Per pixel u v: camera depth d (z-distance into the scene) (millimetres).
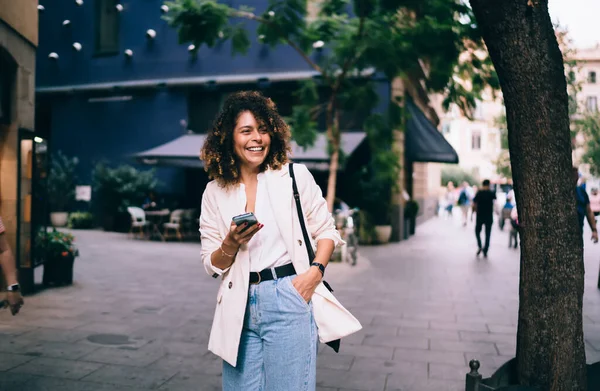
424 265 11758
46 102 21359
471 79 11477
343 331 2461
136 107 19984
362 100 11734
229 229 2451
